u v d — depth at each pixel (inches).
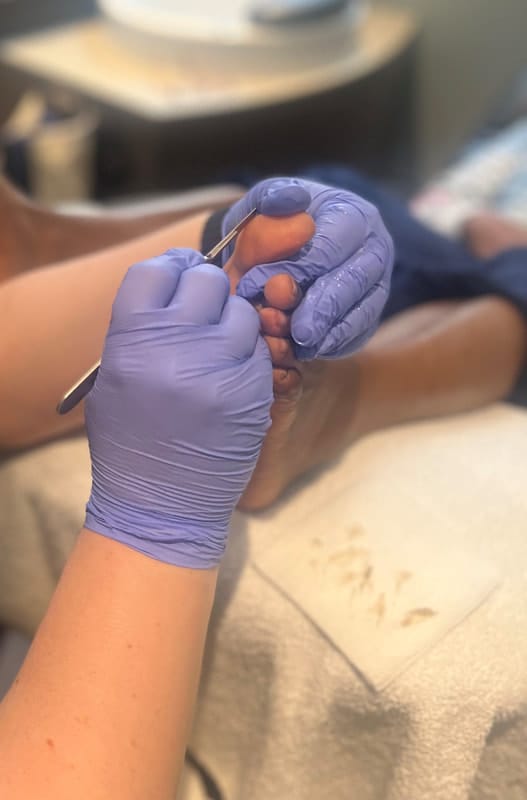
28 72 51.6
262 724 19.4
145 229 27.5
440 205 42.7
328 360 18.9
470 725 17.3
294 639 18.5
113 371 14.8
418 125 64.4
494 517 20.1
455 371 24.0
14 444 22.3
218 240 19.5
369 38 56.1
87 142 49.5
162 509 15.6
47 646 15.4
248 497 19.7
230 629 19.2
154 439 14.9
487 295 27.7
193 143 47.3
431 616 18.0
